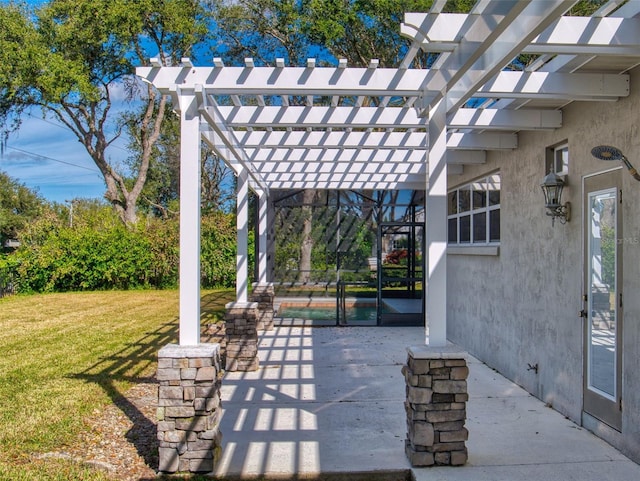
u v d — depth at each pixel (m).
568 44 3.24
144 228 20.14
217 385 3.99
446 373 3.89
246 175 7.71
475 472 3.80
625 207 4.12
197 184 4.07
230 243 19.59
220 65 4.02
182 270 4.02
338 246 11.78
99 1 20.00
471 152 7.31
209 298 16.41
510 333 6.56
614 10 3.45
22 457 4.14
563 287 5.22
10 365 7.49
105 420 5.04
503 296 6.80
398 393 5.98
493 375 6.82
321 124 5.27
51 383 6.44
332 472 3.80
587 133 4.76
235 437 4.55
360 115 5.26
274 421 4.99
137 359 7.88
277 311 11.84
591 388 4.68
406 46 17.22
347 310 11.78
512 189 6.50
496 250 6.96
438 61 3.99
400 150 7.75
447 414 3.89
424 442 3.87
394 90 4.23
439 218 4.20
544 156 5.64
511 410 5.34
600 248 4.56
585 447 4.31
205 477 3.77
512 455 4.13
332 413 5.23
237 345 7.16
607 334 4.43
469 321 8.20
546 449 4.26
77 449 4.30
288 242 11.88
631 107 4.07
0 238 33.84
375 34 17.31
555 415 5.19
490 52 3.41
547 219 5.58
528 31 2.82
